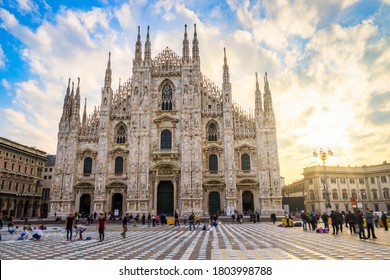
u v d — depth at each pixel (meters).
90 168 66.69
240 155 65.62
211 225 44.81
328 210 47.03
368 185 101.75
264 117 66.19
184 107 66.56
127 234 33.91
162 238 28.98
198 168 63.25
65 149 66.56
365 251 19.03
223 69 68.62
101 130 66.50
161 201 64.50
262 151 64.38
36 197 91.38
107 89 68.81
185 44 70.38
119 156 66.44
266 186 62.59
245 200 64.56
